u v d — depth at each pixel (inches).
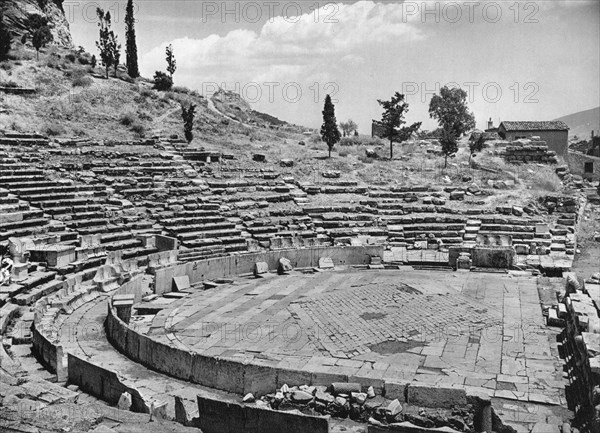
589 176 3412.9
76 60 3287.4
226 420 716.7
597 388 743.7
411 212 2095.2
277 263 1664.6
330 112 2635.3
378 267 1704.0
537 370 959.6
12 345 1067.9
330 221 1994.3
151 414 734.5
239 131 2977.4
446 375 938.7
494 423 751.1
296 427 681.0
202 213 1927.9
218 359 895.7
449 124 3046.3
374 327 1163.3
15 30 3388.3
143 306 1323.8
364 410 768.3
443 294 1382.9
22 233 1587.1
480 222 1984.5
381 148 2913.4
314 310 1279.5
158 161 2251.5
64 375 932.0
